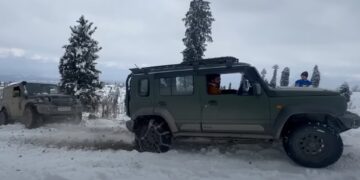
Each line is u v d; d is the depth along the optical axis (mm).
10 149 8281
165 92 7586
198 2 24578
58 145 8766
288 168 6176
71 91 19781
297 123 6508
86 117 17719
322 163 6078
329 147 6059
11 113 13688
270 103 6594
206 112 7121
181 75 7430
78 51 20047
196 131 7270
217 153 7367
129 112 8133
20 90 13492
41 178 5629
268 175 5734
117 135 10289
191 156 7137
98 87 20719
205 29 24391
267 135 6656
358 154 7035
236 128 6863
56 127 12484
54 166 6395
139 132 7836
